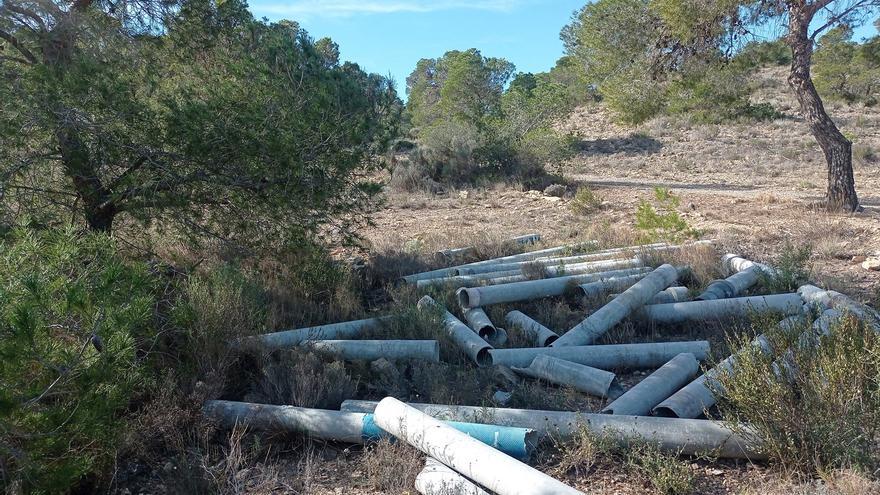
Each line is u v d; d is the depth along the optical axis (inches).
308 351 253.4
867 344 189.6
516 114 1087.6
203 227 315.3
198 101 292.5
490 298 321.7
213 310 244.8
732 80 1325.0
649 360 259.3
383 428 194.2
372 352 259.3
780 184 873.5
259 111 297.7
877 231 471.5
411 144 917.8
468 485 166.1
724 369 197.9
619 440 188.7
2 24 285.6
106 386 172.4
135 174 291.7
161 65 314.8
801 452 176.7
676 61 760.3
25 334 152.8
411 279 369.7
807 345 203.0
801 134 1294.3
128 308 183.0
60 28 286.0
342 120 320.5
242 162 299.6
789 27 600.4
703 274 361.1
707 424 187.8
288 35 326.6
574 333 281.4
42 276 178.1
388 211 660.7
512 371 256.8
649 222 468.1
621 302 300.8
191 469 177.3
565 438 193.6
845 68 1707.7
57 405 166.6
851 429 173.6
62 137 274.4
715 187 842.2
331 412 202.5
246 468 187.9
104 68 279.9
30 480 154.8
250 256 331.9
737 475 180.7
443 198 745.0
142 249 313.0
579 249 444.8
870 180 888.3
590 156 1235.2
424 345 259.8
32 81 265.6
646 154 1229.7
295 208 317.1
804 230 481.7
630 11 1063.6
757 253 418.9
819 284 339.0
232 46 330.3
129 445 187.8
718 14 650.8
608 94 1165.7
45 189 289.1
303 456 197.0
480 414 201.9
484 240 462.9
